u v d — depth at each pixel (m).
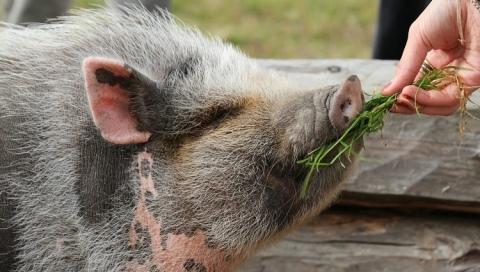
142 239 5.30
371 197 6.59
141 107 5.22
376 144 6.49
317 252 6.70
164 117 5.29
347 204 6.70
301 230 6.71
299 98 5.27
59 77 5.48
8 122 5.36
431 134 6.45
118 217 5.29
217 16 14.80
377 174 6.52
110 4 6.05
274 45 13.77
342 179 5.49
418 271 6.61
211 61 5.62
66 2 8.07
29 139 5.34
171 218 5.29
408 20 8.30
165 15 6.09
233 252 5.46
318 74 6.93
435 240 6.63
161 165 5.30
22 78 5.52
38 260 5.33
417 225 6.68
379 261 6.65
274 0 15.48
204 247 5.38
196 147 5.33
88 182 5.27
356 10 15.12
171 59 5.57
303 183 5.34
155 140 5.30
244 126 5.34
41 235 5.32
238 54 5.79
